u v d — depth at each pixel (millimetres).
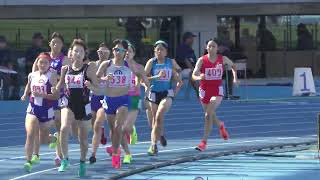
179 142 40500
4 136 45094
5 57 74375
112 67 30234
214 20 87875
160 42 34219
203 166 32125
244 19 89312
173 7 86188
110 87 30188
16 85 67500
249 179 28500
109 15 84188
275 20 90312
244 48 89500
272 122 50562
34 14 81562
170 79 34406
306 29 91062
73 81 28703
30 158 30141
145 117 52719
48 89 29625
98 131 31156
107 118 30828
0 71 66812
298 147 38125
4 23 80562
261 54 90062
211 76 35812
